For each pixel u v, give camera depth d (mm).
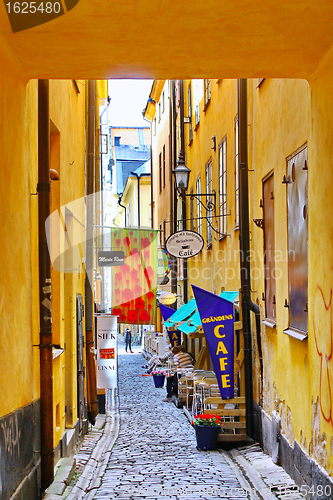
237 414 10227
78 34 5250
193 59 5910
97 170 16156
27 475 5973
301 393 6887
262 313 9477
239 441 10172
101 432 12336
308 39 5438
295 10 4914
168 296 20203
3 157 5289
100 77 6363
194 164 20125
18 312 5809
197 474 8102
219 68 6164
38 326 6711
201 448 10031
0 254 5137
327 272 5672
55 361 7992
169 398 17594
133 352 37875
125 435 11984
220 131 14555
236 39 5445
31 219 6457
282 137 7910
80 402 10906
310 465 6309
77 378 10703
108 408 16234
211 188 16281
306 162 6645
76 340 10602
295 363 7207
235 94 12328
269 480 7289
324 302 5777
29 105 6484
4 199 5297
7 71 5531
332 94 5484
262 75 6336
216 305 10023
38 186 6719
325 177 5715
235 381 10844
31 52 5590
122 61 5910
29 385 6254
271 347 8773
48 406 6660
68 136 9914
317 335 6035
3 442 5070
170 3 4746
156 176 33750
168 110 27672
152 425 13211
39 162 6738
